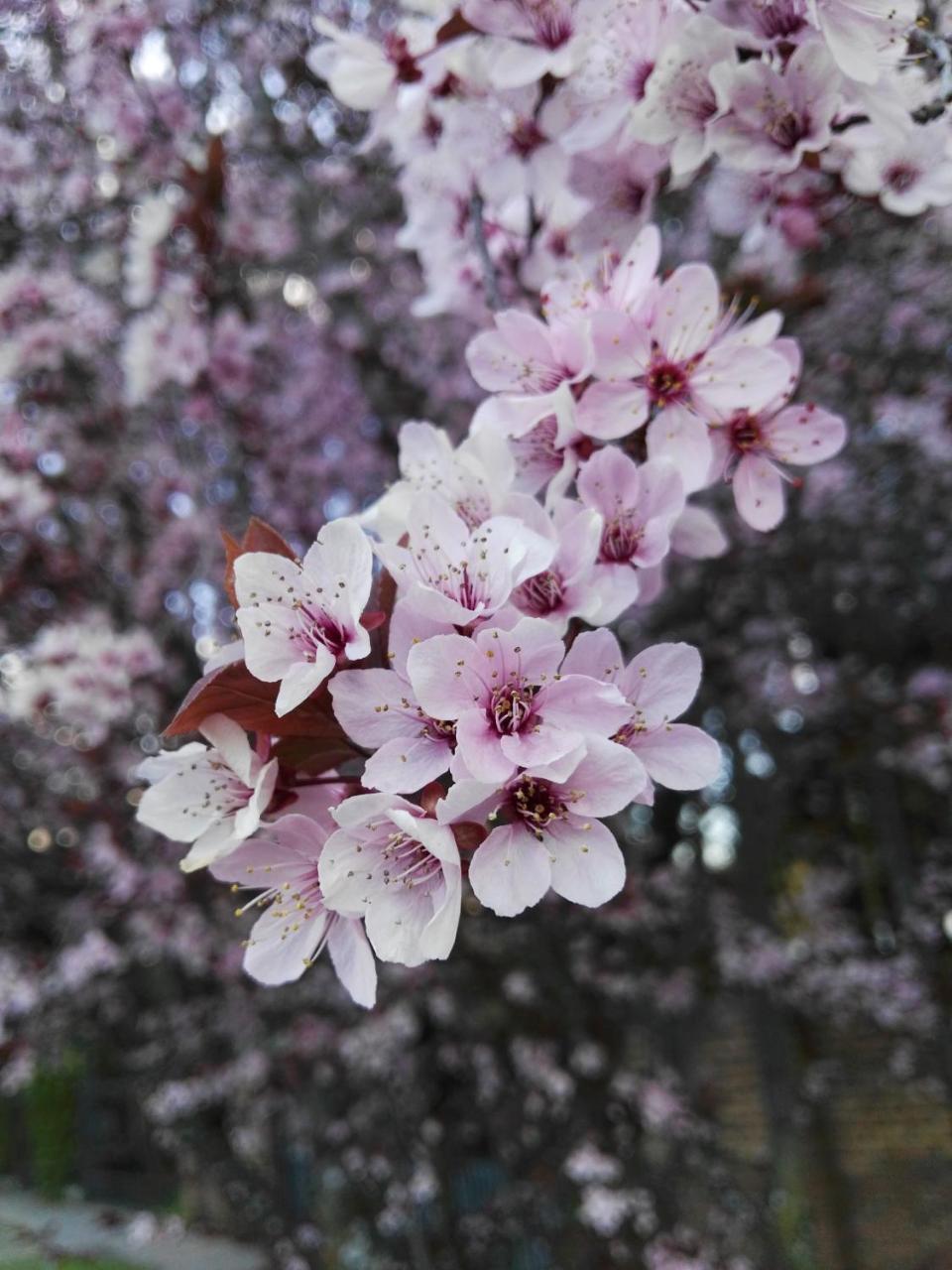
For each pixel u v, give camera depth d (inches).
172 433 16.9
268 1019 22.3
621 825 21.3
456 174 8.2
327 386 19.3
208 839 4.6
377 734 4.2
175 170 14.0
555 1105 21.7
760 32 6.0
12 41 14.3
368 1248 23.3
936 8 6.9
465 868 4.3
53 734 17.6
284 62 15.6
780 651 22.1
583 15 6.4
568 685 4.1
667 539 5.0
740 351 5.4
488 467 5.0
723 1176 20.7
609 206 7.4
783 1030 23.1
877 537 20.6
